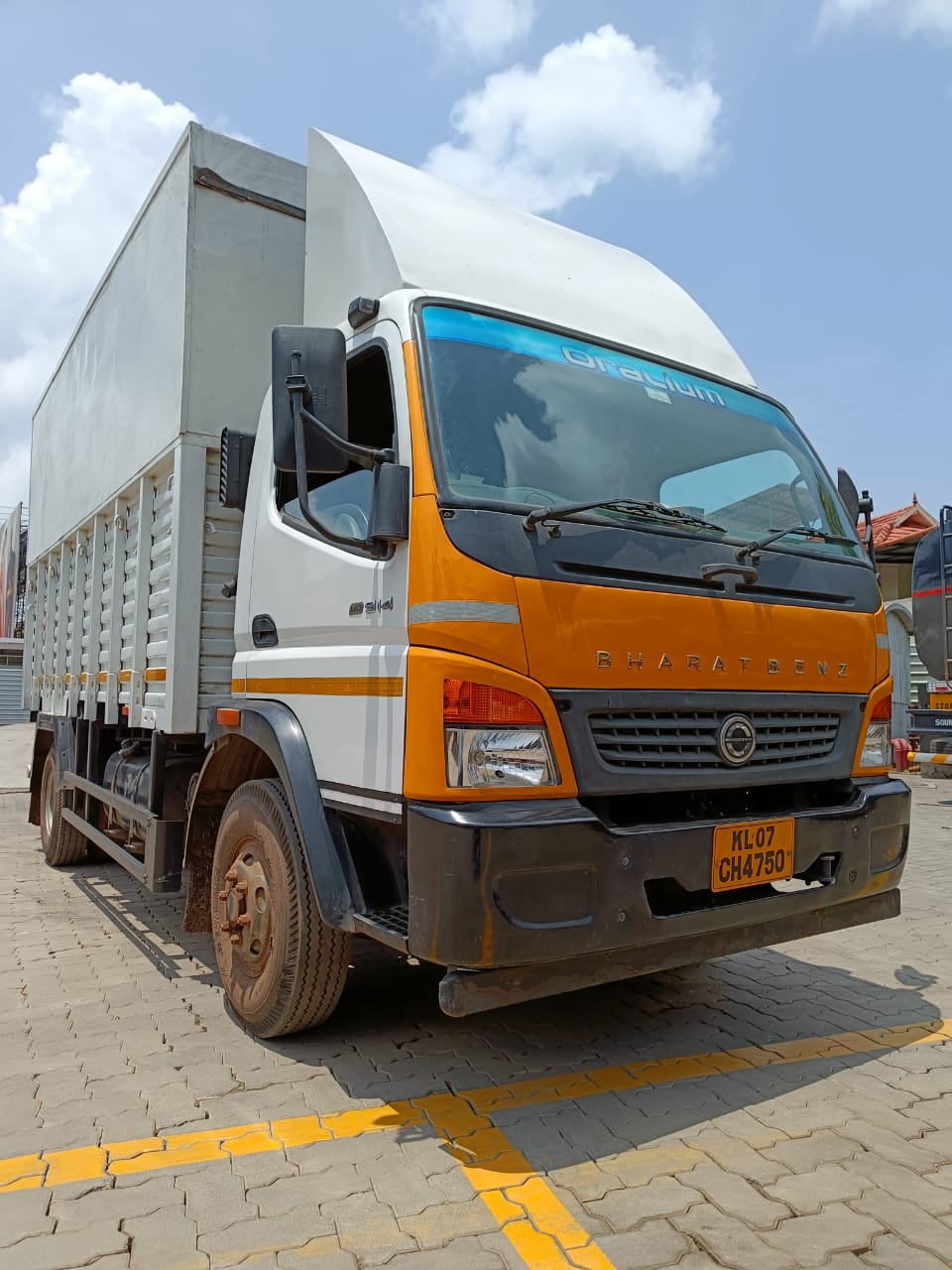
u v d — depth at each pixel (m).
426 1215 2.50
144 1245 2.38
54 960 4.92
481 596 2.82
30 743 20.27
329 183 4.05
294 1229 2.44
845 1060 3.56
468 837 2.66
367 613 3.19
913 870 7.30
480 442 3.18
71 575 7.06
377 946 5.12
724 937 3.21
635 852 2.90
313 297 4.12
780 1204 2.55
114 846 5.46
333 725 3.30
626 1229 2.43
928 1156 2.81
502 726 2.79
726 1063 3.53
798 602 3.54
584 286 4.19
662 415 3.79
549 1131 2.97
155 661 4.74
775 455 4.13
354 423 3.61
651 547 3.17
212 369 4.47
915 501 16.25
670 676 3.08
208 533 4.46
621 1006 4.18
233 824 3.95
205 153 4.51
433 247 3.70
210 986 4.48
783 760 3.39
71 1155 2.83
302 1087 3.30
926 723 11.98
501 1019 4.00
